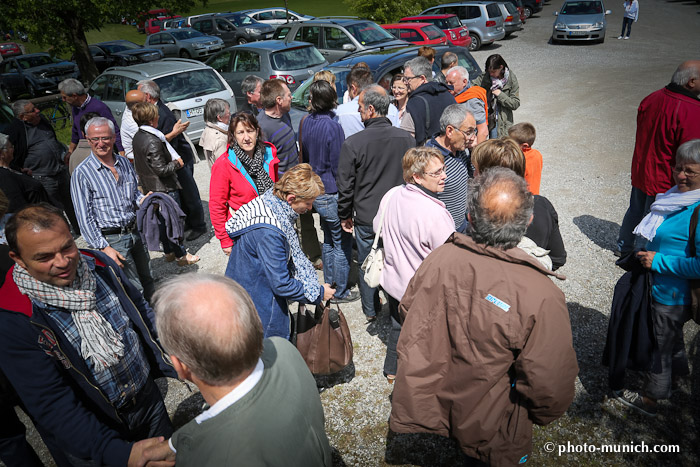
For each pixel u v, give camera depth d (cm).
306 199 261
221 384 127
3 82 1655
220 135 505
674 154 372
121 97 886
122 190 370
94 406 195
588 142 809
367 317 391
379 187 351
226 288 132
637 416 290
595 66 1412
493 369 175
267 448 122
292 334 309
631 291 264
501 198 175
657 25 1998
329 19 1234
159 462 164
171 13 1614
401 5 1928
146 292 420
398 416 198
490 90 606
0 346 167
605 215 551
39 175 547
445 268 188
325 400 323
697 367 326
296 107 768
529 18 2481
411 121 433
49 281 179
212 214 370
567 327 170
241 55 1024
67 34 1427
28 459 216
